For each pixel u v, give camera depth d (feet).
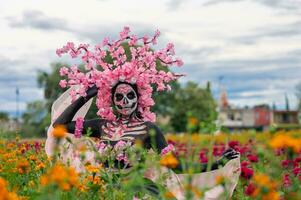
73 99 23.24
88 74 23.35
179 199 18.74
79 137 22.47
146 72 23.24
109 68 23.53
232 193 19.57
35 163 22.65
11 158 23.97
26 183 18.90
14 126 38.70
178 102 187.11
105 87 23.07
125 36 23.41
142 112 23.35
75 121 23.17
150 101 23.35
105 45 23.43
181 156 14.44
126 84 23.02
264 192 11.42
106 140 22.49
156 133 22.53
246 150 33.04
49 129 23.36
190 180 12.89
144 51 23.44
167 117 181.68
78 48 23.22
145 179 18.75
